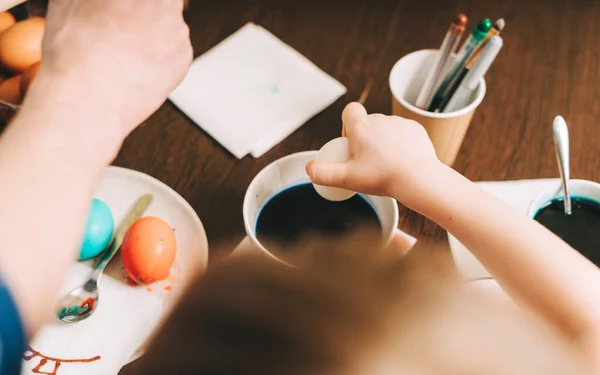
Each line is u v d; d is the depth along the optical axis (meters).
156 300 0.54
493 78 0.73
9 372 0.23
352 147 0.43
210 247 0.58
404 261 0.22
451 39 0.55
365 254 0.23
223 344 0.19
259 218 0.53
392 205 0.49
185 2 0.81
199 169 0.65
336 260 0.22
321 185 0.45
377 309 0.20
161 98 0.41
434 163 0.41
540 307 0.35
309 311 0.19
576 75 0.73
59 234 0.30
